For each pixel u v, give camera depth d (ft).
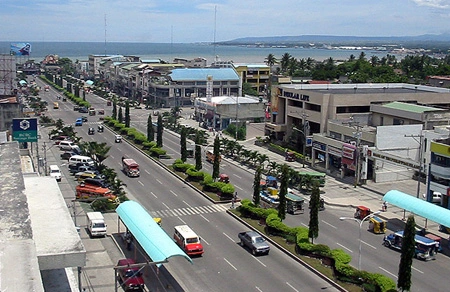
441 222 168.14
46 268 60.54
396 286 133.59
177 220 196.95
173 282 139.64
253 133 395.55
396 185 252.62
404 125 264.11
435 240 168.86
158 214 203.92
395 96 314.14
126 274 134.00
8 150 103.35
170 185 250.37
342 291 136.15
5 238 56.29
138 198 225.76
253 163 298.76
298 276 146.00
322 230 187.73
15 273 49.16
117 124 411.34
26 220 61.57
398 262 158.10
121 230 182.29
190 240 160.86
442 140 202.69
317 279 144.15
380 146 256.11
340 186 250.57
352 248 169.89
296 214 206.39
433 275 149.28
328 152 273.33
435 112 274.36
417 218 204.95
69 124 439.22
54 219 73.51
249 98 458.09
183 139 281.54
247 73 653.71
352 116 297.94
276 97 352.69
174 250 127.75
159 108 561.02
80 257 61.82
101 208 204.44
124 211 162.20
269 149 340.39
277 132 349.41
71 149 316.40
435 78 565.94
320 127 303.27
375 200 227.81
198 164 258.37
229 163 302.04
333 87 359.66
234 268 150.71
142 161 305.32
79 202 213.05
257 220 195.31
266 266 152.87
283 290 136.67
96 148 275.18
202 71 588.50
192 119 476.13
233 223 194.70
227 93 584.81
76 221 182.50
